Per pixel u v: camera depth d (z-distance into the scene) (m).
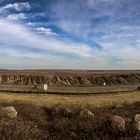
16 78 94.62
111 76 100.44
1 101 22.77
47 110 18.88
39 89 48.09
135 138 10.34
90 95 39.41
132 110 19.83
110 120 11.52
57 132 11.98
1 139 9.87
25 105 20.31
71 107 20.94
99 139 10.41
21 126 12.38
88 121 13.60
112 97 35.41
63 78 95.19
